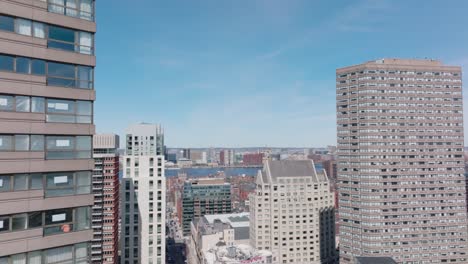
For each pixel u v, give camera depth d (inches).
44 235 1593.3
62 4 1712.6
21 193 1539.1
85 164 1759.4
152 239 6894.7
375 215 7495.1
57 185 1664.6
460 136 7805.1
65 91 1702.8
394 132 7628.0
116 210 7455.7
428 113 7741.1
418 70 7760.8
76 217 1708.9
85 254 1724.9
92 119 1801.2
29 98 1600.6
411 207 7564.0
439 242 7573.8
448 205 7652.6
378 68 7667.3
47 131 1641.2
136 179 6884.8
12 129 1541.6
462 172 7755.9
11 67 1551.4
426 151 7682.1
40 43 1627.7
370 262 5620.1
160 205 6958.7
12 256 1505.9
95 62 1812.3
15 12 1557.6
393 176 7564.0
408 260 7485.2
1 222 1487.5
